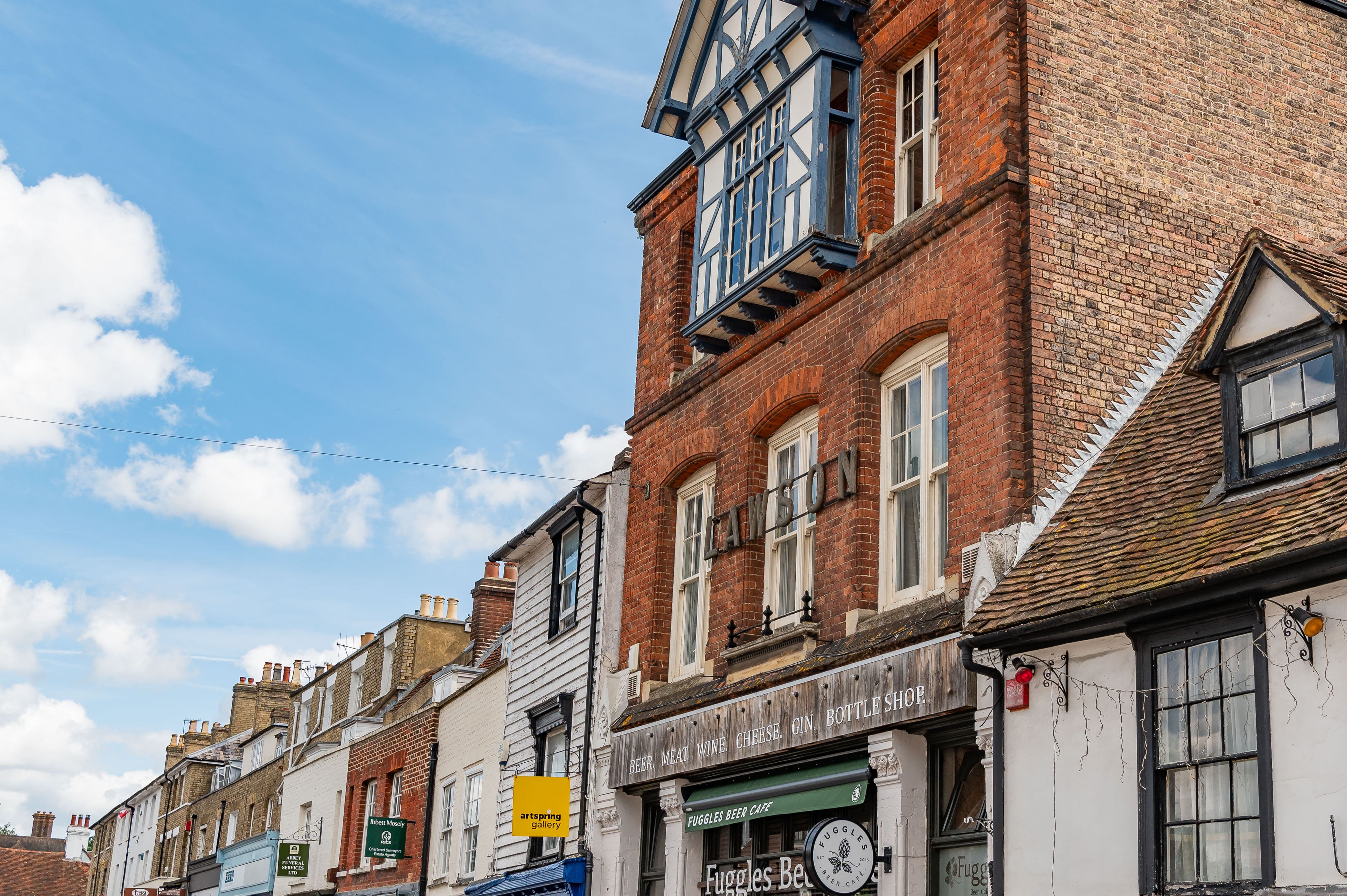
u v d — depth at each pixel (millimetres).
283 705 56000
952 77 14164
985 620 11344
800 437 16297
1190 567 9805
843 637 14258
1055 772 10867
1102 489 11977
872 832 13469
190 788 52312
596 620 20625
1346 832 8562
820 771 14031
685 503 18906
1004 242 12930
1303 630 9008
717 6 17672
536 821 19750
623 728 18031
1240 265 10812
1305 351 10266
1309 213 14648
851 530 14422
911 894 12453
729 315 16875
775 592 16328
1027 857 10984
